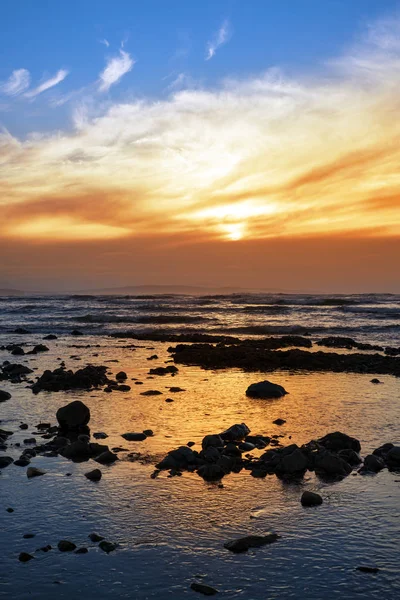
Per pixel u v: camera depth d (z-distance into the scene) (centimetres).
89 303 7431
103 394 1744
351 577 646
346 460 1065
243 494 901
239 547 712
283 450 1088
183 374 2180
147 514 819
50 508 838
